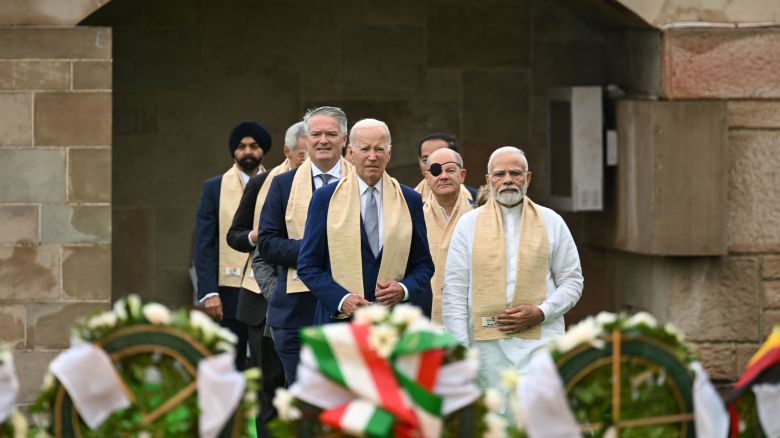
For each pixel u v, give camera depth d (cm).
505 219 2009
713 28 2728
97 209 2567
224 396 1373
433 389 1356
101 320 1372
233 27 3092
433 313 2161
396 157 3139
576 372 1388
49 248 2561
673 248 2723
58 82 2555
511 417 1950
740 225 2752
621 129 2847
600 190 2877
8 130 2550
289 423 1376
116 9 3055
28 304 2558
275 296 2044
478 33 3142
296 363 2025
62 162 2558
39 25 2553
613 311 3055
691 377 1398
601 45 3131
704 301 2748
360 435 1336
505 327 1962
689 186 2723
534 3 3141
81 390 1359
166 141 3086
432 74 3134
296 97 3109
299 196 2056
